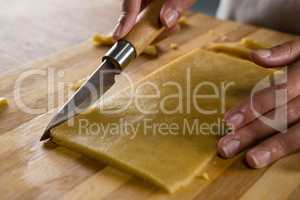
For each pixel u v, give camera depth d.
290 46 0.89
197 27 1.34
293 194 0.75
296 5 1.40
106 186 0.76
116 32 0.89
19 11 1.42
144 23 0.90
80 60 1.15
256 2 1.49
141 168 0.76
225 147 0.81
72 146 0.83
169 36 1.28
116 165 0.79
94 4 1.50
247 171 0.80
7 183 0.75
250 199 0.74
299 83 0.85
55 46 1.23
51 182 0.76
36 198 0.73
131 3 0.89
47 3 1.49
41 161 0.81
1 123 0.90
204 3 1.94
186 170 0.77
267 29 1.35
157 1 0.93
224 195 0.75
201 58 1.10
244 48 1.18
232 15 1.57
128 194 0.74
